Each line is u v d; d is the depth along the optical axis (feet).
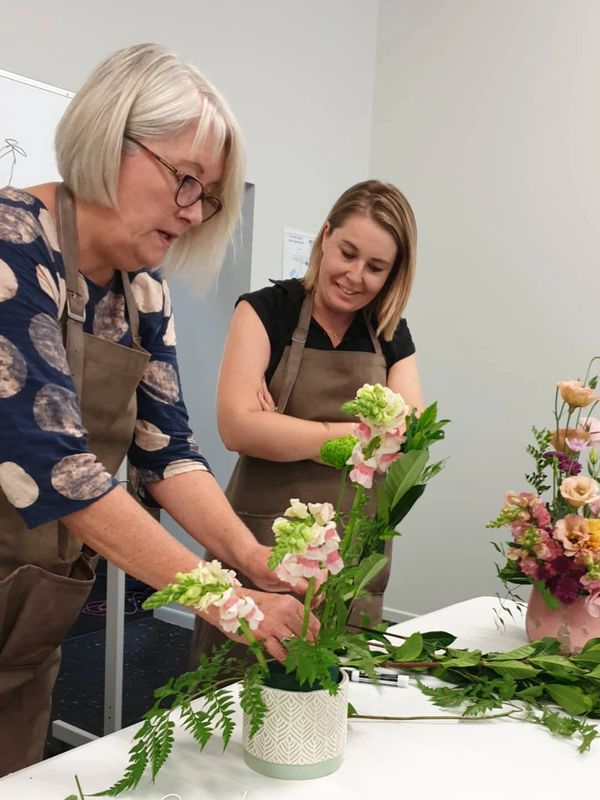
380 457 3.03
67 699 9.23
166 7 9.59
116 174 3.34
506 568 4.63
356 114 12.69
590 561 4.09
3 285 3.13
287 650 2.86
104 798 2.66
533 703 3.68
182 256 4.14
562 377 10.87
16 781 2.76
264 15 10.95
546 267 11.00
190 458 4.25
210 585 2.60
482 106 11.60
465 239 11.80
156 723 2.74
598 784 2.95
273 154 11.35
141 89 3.29
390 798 2.75
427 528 12.21
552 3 10.86
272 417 5.37
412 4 12.39
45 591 3.76
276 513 5.55
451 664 3.68
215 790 2.75
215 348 11.80
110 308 3.95
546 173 10.98
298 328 5.73
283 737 2.82
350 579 3.00
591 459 4.60
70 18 8.51
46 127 8.25
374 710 3.54
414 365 6.27
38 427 3.07
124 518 3.12
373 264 5.45
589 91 10.56
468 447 11.80
